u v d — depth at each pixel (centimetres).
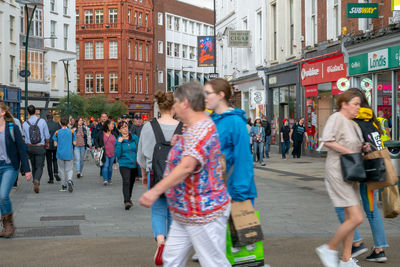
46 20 5988
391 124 2020
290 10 3138
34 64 5731
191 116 442
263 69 3478
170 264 457
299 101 2952
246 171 518
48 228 945
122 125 1152
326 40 2595
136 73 8112
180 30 9062
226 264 450
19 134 863
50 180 1717
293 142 2791
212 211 438
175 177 421
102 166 1652
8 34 4581
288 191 1428
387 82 2053
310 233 876
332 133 636
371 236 848
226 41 4534
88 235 879
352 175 618
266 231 894
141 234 884
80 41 7969
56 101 6106
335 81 2516
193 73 9475
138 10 8106
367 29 2181
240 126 523
